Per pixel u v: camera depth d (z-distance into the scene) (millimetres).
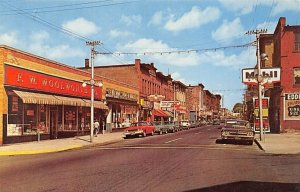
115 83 46594
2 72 24234
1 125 24094
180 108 85250
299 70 37094
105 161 15547
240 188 9523
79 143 26953
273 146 22500
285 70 37250
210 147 22562
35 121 28344
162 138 33344
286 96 37094
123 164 14336
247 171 12453
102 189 9383
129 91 52031
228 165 13977
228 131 26312
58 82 31781
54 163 15391
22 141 26438
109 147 24266
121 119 48750
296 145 23234
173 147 22547
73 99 34000
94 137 34344
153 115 63531
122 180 10672
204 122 93312
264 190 9289
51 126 30844
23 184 10266
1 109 24125
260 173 12039
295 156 17625
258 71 29297
